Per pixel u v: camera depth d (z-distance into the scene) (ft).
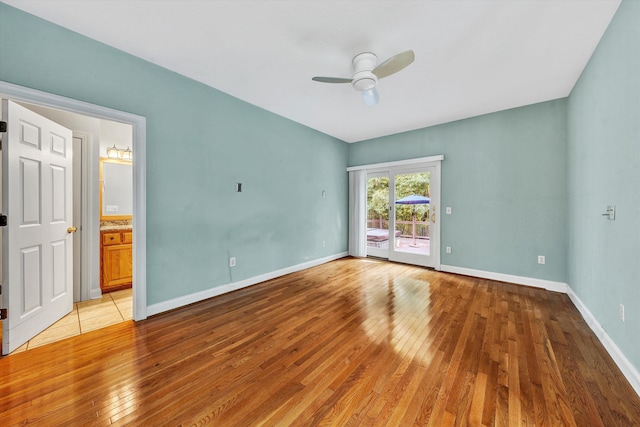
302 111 11.99
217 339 6.68
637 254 5.02
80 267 9.42
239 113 10.59
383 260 16.17
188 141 8.91
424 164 14.32
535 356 5.89
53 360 5.74
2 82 5.59
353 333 6.98
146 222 7.89
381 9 5.78
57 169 7.68
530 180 11.13
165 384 4.99
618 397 4.62
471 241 12.68
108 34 6.68
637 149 5.05
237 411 4.34
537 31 6.47
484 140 12.26
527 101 10.82
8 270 6.01
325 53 7.49
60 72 6.34
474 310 8.52
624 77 5.54
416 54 7.48
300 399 4.61
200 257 9.35
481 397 4.63
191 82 8.96
